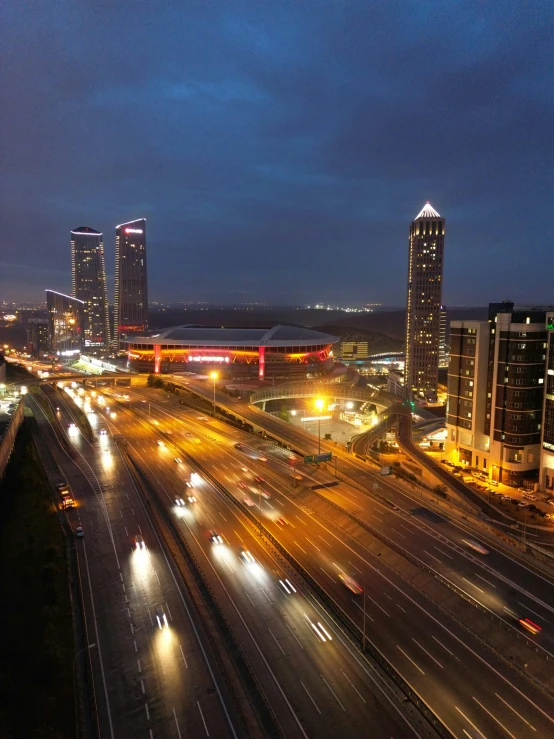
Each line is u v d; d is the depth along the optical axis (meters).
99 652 68.44
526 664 67.06
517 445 155.25
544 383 152.88
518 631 73.44
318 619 74.94
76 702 60.97
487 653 68.94
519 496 147.38
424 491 131.88
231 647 69.12
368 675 64.06
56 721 58.34
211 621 74.62
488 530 107.19
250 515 112.06
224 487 129.88
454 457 179.12
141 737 55.03
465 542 100.81
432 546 98.94
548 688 63.06
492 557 95.06
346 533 104.62
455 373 178.12
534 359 152.75
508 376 155.50
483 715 58.41
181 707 58.94
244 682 62.91
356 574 88.38
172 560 92.12
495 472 161.38
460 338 175.38
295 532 104.31
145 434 185.00
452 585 84.81
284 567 89.75
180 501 120.19
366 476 142.25
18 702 61.75
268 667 65.19
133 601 79.69
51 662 66.38
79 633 73.00
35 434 181.25
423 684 62.97
